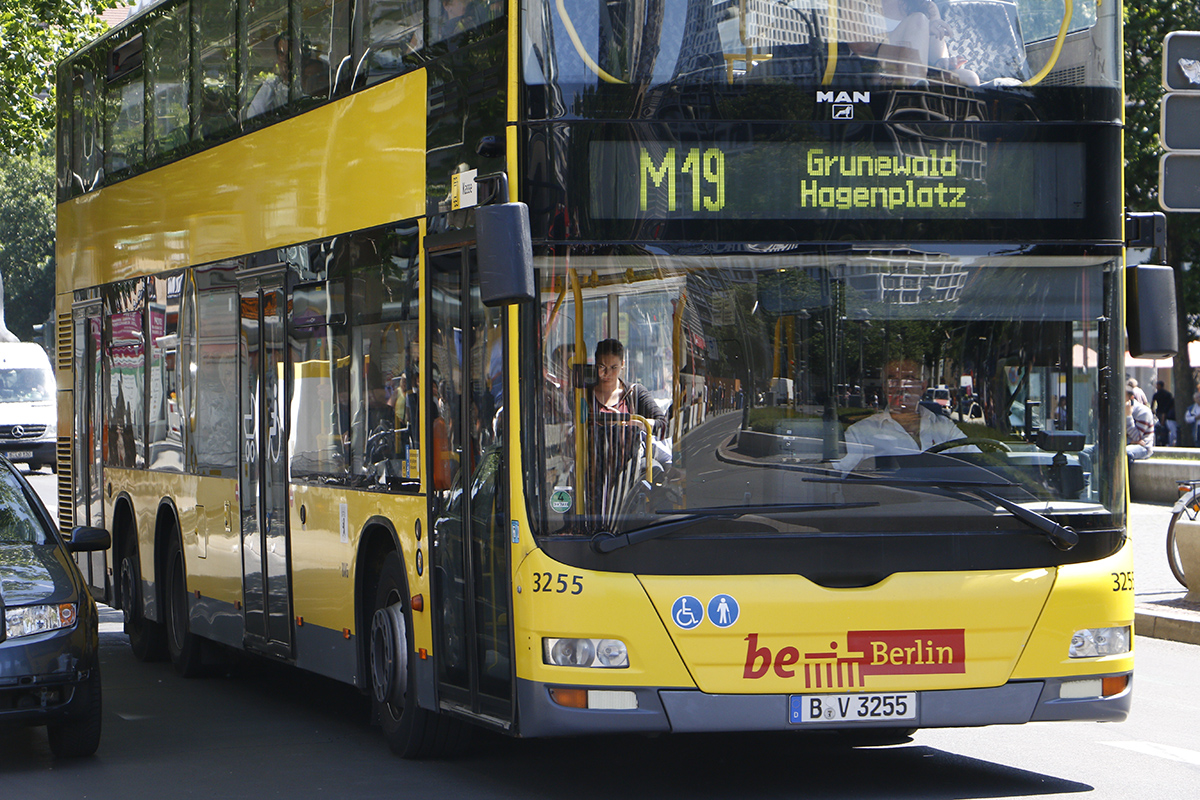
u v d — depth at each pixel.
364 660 11.11
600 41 8.79
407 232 10.34
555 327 8.66
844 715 8.55
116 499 16.92
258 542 13.02
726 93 8.80
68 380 18.86
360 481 11.06
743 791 9.49
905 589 8.62
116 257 16.89
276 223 12.66
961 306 8.86
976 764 10.29
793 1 8.89
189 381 14.66
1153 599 17.70
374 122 10.95
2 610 10.41
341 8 11.59
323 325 11.73
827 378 8.74
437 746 10.51
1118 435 8.98
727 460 8.62
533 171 8.75
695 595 8.48
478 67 9.39
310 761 10.73
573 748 11.02
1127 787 9.55
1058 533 8.76
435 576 9.89
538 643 8.57
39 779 10.32
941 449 8.79
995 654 8.70
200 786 9.98
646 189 8.73
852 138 8.86
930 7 9.02
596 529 8.55
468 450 9.40
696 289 8.73
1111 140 9.07
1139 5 42.41
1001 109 8.98
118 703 13.53
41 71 37.81
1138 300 9.23
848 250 8.80
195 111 14.57
